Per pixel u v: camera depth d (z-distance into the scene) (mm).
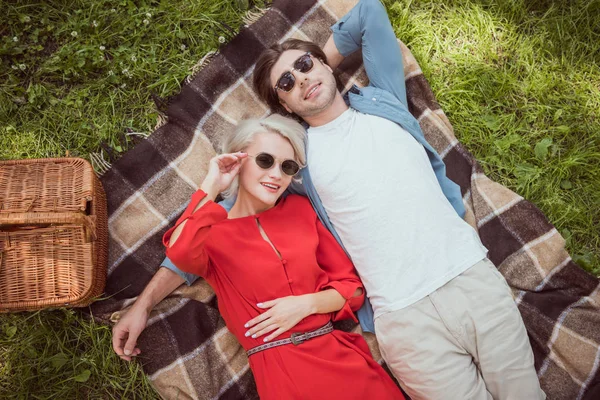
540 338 2936
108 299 2949
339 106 2982
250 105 3250
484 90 3457
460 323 2592
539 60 3498
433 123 3309
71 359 2904
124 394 2861
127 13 3393
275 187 2689
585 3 3500
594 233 3242
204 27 3402
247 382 2926
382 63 3070
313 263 2689
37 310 2828
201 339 2895
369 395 2562
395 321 2654
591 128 3400
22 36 3330
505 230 3131
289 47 2951
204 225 2463
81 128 3227
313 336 2619
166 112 3162
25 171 2713
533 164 3373
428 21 3510
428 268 2662
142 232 3045
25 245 2602
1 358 2887
